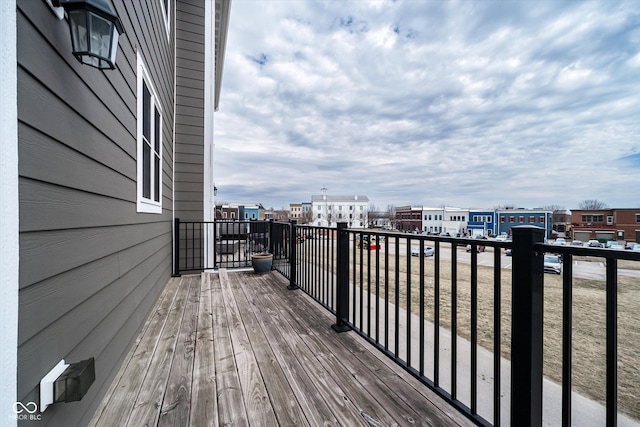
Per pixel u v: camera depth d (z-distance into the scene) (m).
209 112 5.27
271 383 1.53
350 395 1.43
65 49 1.12
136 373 1.63
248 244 6.37
